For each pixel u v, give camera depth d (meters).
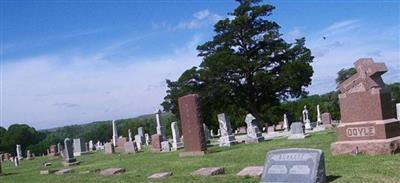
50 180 22.98
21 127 112.31
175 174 18.16
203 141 26.66
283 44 63.09
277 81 61.12
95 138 116.38
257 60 62.72
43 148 94.44
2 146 109.69
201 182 14.86
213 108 67.81
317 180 10.72
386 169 13.10
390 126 16.56
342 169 14.02
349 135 17.33
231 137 34.66
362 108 17.08
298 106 85.44
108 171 22.03
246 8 63.84
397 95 69.69
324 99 93.50
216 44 65.62
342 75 75.88
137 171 21.47
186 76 65.75
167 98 70.44
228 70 62.19
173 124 38.69
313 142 24.33
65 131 156.88
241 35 64.38
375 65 17.00
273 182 11.27
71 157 36.53
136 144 45.28
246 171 15.21
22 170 37.09
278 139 33.09
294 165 11.07
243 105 67.62
